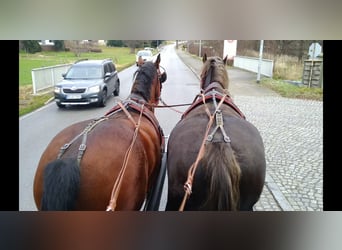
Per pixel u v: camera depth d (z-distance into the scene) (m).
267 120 6.66
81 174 1.64
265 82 11.53
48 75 10.50
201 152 1.79
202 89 3.16
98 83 8.48
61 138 1.94
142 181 1.96
